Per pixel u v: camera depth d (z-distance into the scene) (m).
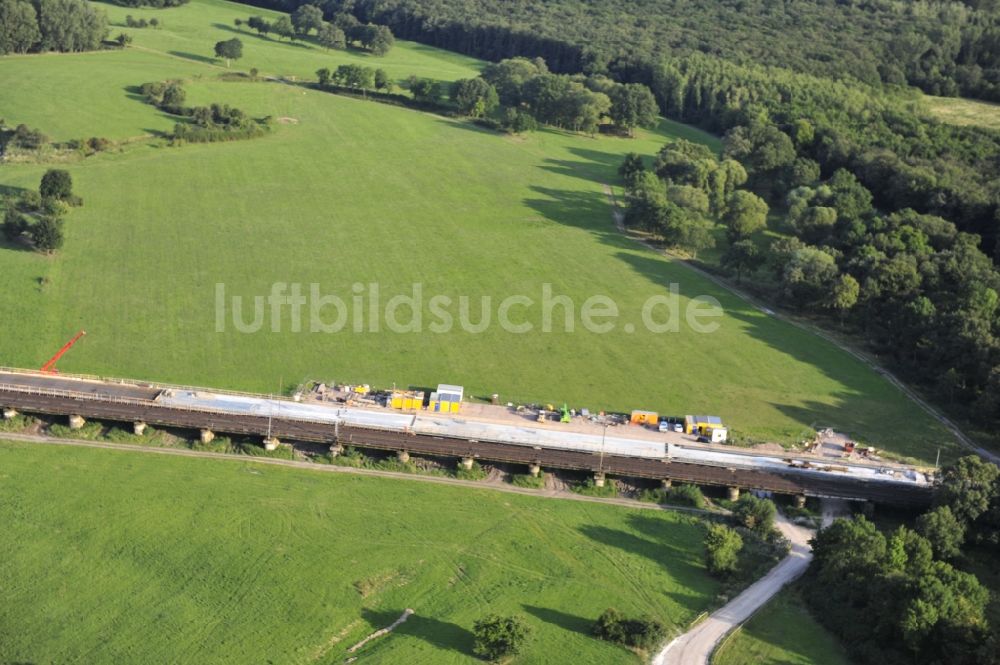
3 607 157.75
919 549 170.75
